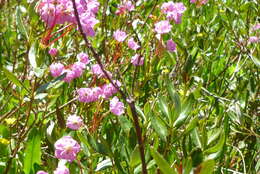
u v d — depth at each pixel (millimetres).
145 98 914
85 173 639
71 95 875
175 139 655
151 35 893
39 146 611
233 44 1173
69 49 999
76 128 688
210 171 496
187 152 653
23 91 684
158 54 874
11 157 617
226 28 1104
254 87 920
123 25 1061
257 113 928
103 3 1121
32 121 723
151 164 617
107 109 848
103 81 790
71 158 609
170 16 859
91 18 660
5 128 667
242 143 838
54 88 705
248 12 1202
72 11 651
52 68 693
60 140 609
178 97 651
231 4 1286
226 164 746
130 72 962
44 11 656
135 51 931
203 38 1129
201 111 887
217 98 878
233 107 840
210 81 998
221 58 1074
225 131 743
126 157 637
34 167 613
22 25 686
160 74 934
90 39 999
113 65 858
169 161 672
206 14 1253
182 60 956
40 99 674
